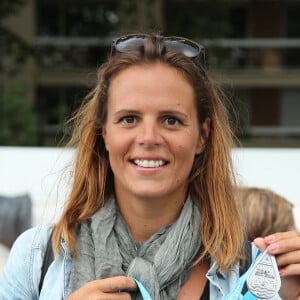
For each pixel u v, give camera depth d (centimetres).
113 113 182
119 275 181
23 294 190
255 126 2072
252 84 2022
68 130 227
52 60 1877
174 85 179
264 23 2019
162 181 178
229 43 1991
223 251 186
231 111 220
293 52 2034
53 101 1912
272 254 179
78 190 196
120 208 191
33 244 193
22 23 1838
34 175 348
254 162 360
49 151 353
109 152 184
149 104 177
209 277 184
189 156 181
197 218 190
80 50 1912
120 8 1345
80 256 185
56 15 1912
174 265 181
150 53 182
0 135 1027
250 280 177
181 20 1273
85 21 1911
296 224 294
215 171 194
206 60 201
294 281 187
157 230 187
